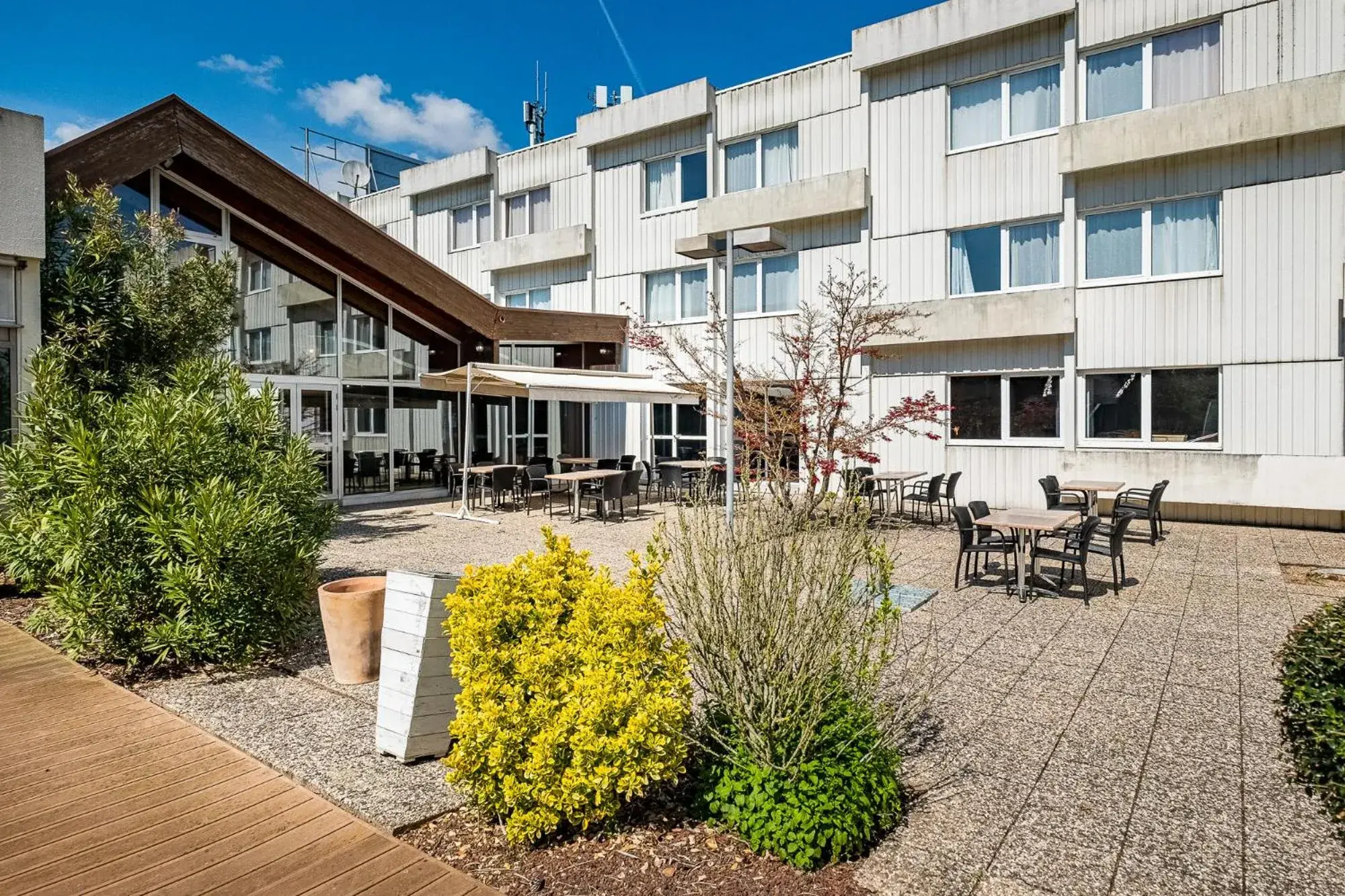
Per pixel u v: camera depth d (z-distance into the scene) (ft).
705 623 11.96
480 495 50.83
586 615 11.02
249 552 17.24
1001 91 46.80
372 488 50.31
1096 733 14.16
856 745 11.03
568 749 10.30
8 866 9.63
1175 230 41.93
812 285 53.57
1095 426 44.32
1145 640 20.11
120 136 35.60
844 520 12.80
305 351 46.68
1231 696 16.07
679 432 60.23
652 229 61.98
